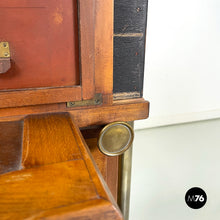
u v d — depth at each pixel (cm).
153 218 127
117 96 70
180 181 150
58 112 61
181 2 187
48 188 32
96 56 61
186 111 224
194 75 215
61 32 57
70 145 44
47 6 54
